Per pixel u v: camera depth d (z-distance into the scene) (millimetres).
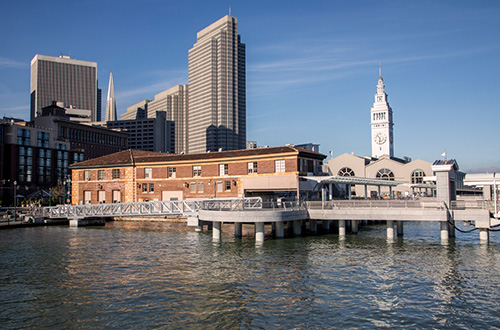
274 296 22688
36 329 18391
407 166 94188
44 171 142875
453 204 39938
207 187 66688
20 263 31609
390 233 42500
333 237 45094
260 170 62375
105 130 186875
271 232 49438
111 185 74375
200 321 19188
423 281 25516
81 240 43938
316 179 48781
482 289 23797
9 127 132500
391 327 18469
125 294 23203
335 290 23750
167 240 43125
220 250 36469
